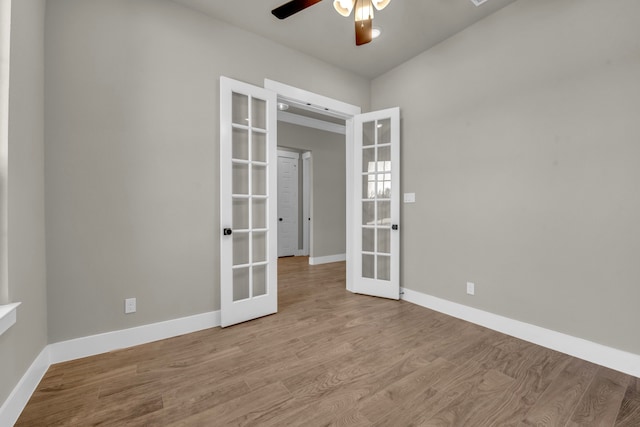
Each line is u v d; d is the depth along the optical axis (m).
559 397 1.56
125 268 2.13
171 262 2.31
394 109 3.22
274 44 2.88
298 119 5.27
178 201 2.34
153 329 2.23
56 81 1.89
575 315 1.99
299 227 6.70
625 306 1.78
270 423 1.37
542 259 2.16
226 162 2.48
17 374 1.42
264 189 2.83
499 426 1.35
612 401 1.52
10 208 1.38
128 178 2.13
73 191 1.95
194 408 1.47
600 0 1.86
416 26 2.63
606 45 1.84
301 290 3.65
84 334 1.99
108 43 2.06
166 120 2.29
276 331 2.42
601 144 1.87
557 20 2.06
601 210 1.87
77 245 1.96
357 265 3.51
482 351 2.07
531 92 2.21
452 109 2.78
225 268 2.48
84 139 1.98
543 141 2.14
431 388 1.64
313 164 5.52
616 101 1.81
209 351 2.07
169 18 2.31
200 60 2.45
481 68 2.54
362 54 3.12
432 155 2.97
